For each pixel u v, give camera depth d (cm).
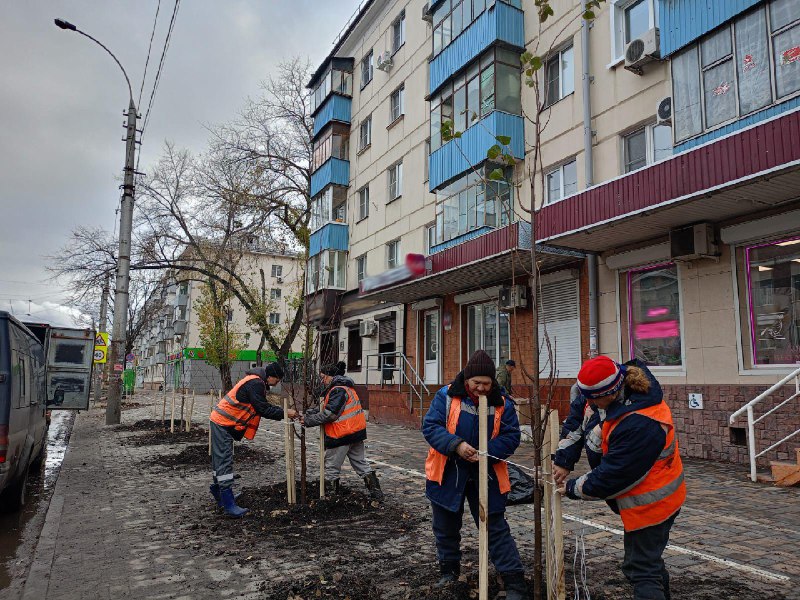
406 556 456
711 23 939
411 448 1137
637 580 289
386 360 2059
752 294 909
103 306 3581
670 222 943
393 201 2055
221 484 596
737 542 486
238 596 387
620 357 1122
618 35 1212
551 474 314
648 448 277
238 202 2375
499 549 348
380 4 2223
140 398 3994
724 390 923
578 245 1107
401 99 2081
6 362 580
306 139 2612
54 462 1135
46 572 446
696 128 964
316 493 672
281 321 4612
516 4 1475
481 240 1292
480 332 1582
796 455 745
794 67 831
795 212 832
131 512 641
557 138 1345
